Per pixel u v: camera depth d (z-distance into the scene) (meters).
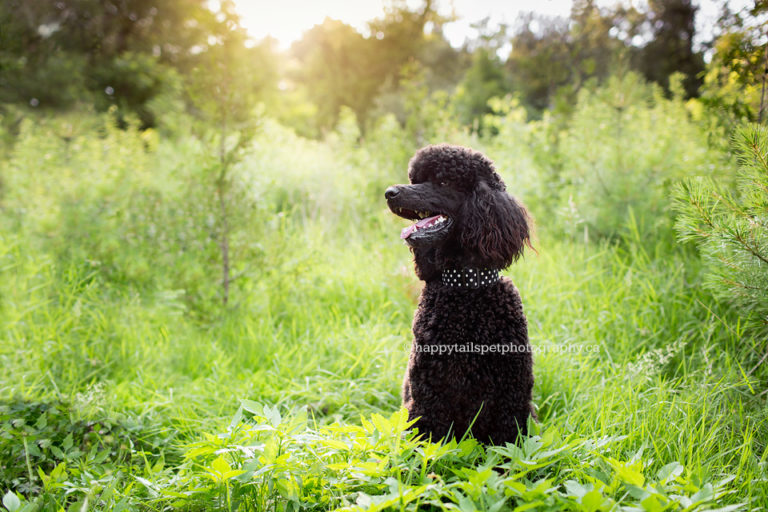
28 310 4.17
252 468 2.11
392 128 7.54
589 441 2.34
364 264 5.32
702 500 1.80
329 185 7.18
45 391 3.34
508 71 15.44
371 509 1.86
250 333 4.11
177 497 2.21
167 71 12.20
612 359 3.62
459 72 22.05
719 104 4.04
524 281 4.53
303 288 4.84
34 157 6.41
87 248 5.05
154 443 2.89
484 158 2.86
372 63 23.84
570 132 6.10
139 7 12.53
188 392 3.47
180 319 4.39
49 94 9.53
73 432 2.85
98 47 11.86
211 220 4.59
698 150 5.16
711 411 2.84
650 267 4.50
